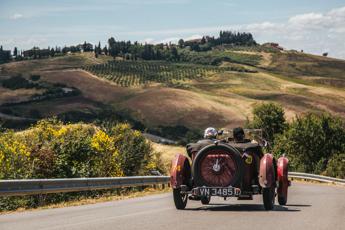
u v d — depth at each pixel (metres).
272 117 131.75
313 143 113.44
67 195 25.53
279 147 116.25
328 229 11.97
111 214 15.79
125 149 43.38
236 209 16.73
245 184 16.38
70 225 12.89
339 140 113.69
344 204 19.16
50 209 18.95
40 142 31.03
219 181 16.06
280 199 18.38
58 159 29.44
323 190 35.47
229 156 16.02
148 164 45.12
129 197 26.62
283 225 12.53
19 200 22.16
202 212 15.60
